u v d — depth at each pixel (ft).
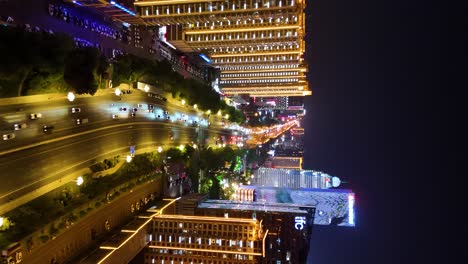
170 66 618.85
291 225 547.49
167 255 526.98
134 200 504.02
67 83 391.04
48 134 370.73
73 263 363.35
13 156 329.93
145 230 500.74
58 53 361.10
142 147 540.52
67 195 370.32
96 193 398.62
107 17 556.51
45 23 430.20
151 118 571.28
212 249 518.78
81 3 486.79
